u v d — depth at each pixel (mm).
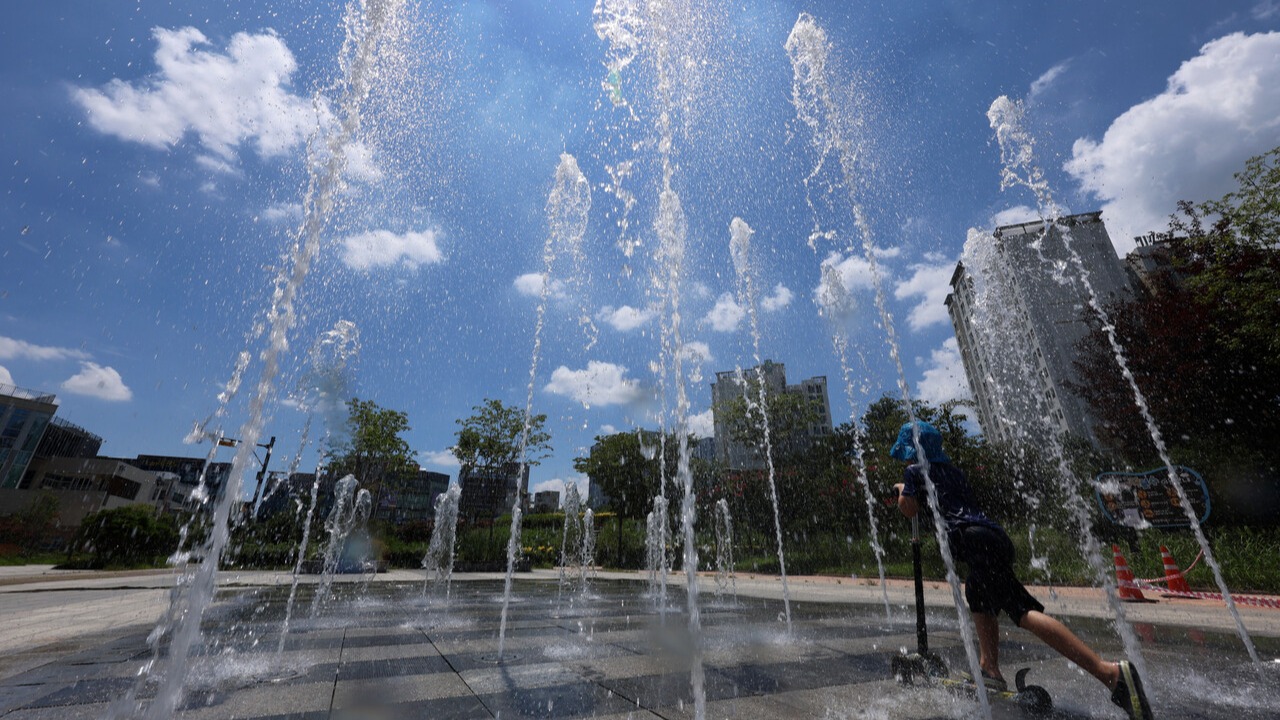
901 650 3551
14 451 38375
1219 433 11656
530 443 18938
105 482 38531
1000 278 10625
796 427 20266
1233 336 11875
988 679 2307
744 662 3172
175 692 2363
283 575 13281
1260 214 12664
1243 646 3668
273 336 3299
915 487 2713
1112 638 4039
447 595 8156
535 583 11250
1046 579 9234
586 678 2779
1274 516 9812
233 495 2695
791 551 15477
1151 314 13492
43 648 3824
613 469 19312
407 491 19453
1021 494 13203
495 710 2229
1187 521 8945
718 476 18109
